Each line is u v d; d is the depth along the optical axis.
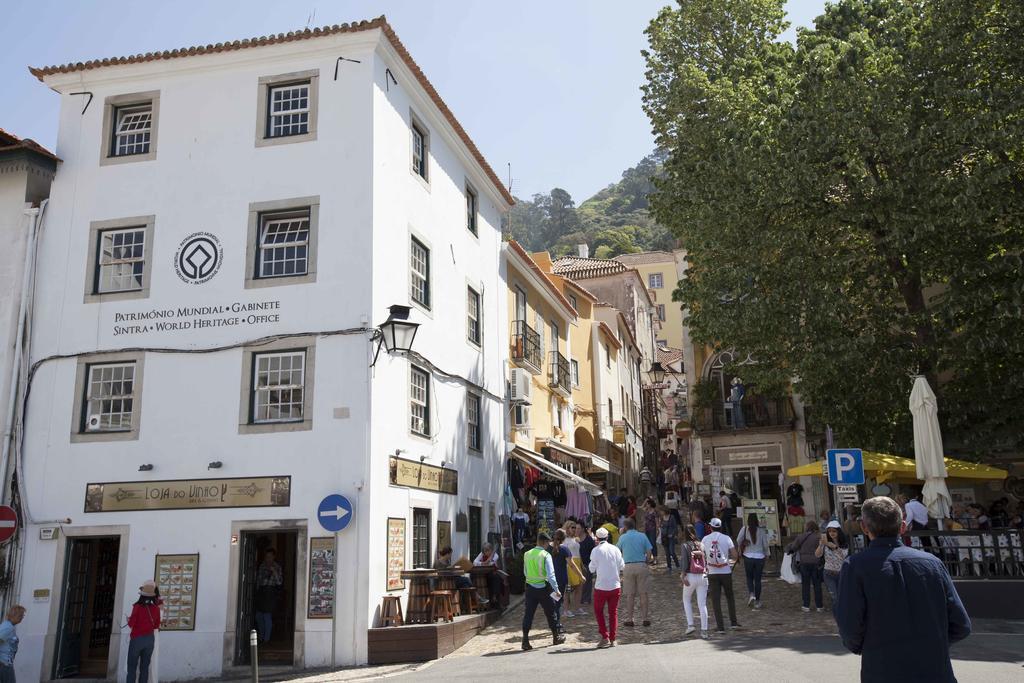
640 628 13.44
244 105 15.74
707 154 18.69
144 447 14.53
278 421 14.20
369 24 15.21
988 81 15.74
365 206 14.77
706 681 8.66
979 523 17.11
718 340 18.83
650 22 20.88
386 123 15.71
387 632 12.76
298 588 13.30
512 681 9.58
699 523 16.05
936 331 16.50
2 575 14.38
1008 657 9.48
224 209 15.32
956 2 15.77
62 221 15.92
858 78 15.98
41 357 15.32
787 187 16.19
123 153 16.20
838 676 8.55
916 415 14.61
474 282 20.47
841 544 13.05
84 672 14.31
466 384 19.03
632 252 84.44
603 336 34.84
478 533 18.98
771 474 27.14
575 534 15.77
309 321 14.48
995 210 15.12
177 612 13.61
